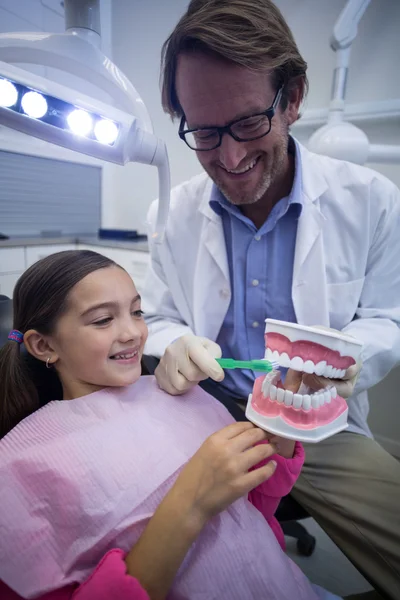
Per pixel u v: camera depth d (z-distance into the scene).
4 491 0.53
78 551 0.51
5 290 1.80
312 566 1.12
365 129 1.46
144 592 0.44
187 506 0.49
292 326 0.50
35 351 0.68
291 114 0.86
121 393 0.69
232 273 1.03
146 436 0.62
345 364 0.54
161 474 0.57
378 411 1.60
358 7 1.16
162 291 1.22
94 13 0.57
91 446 0.58
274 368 0.57
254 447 0.53
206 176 1.12
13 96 0.47
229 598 0.53
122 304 0.66
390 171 1.47
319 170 1.00
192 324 1.15
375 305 1.07
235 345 1.05
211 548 0.55
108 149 0.55
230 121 0.74
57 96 0.49
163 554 0.47
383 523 0.77
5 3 1.75
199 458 0.52
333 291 1.00
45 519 0.53
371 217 0.97
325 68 1.52
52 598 0.49
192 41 0.67
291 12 1.56
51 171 2.20
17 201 2.07
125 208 2.59
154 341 1.04
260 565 0.57
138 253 1.93
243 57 0.66
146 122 0.60
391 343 0.94
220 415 0.74
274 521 0.74
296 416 0.52
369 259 1.03
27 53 0.55
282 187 0.99
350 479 0.84
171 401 0.72
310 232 0.95
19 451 0.58
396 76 1.38
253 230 0.98
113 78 0.59
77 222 2.45
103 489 0.54
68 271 0.66
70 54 0.56
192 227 1.09
